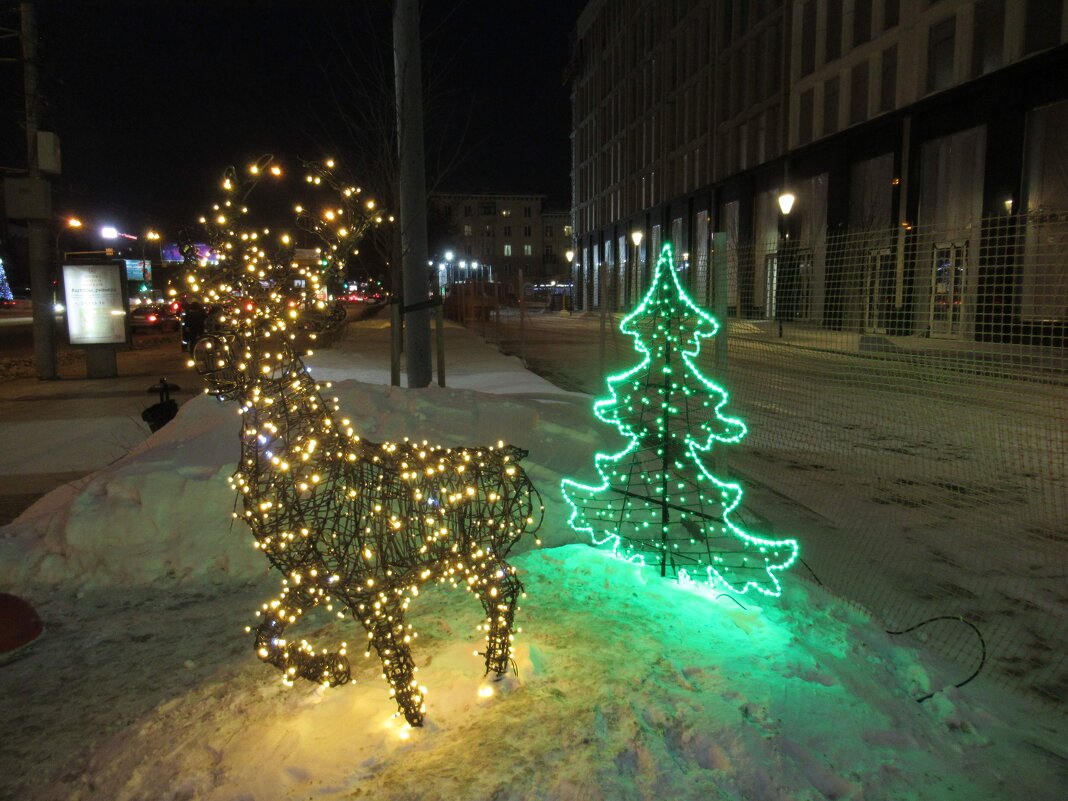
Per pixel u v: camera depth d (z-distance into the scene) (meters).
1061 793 2.55
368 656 3.38
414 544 2.88
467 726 2.74
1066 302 9.20
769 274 9.91
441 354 10.15
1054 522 5.74
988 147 23.16
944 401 11.29
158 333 30.53
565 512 5.07
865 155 29.20
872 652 3.48
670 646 3.34
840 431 9.37
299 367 2.86
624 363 14.41
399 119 9.00
